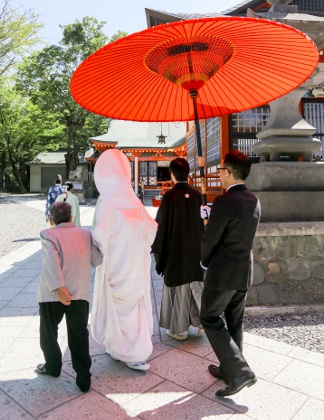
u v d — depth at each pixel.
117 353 2.56
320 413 2.05
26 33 14.13
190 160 12.00
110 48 1.93
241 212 2.12
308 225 3.82
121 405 2.16
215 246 2.21
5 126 29.42
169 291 3.13
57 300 2.29
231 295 2.20
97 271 2.57
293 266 3.88
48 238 2.24
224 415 2.05
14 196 30.39
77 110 28.86
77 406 2.15
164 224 2.94
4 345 3.03
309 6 7.78
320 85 7.95
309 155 4.23
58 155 39.16
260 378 2.46
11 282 5.18
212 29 2.04
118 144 23.31
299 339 3.16
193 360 2.74
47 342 2.36
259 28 2.00
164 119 3.16
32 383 2.42
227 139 7.43
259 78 2.66
